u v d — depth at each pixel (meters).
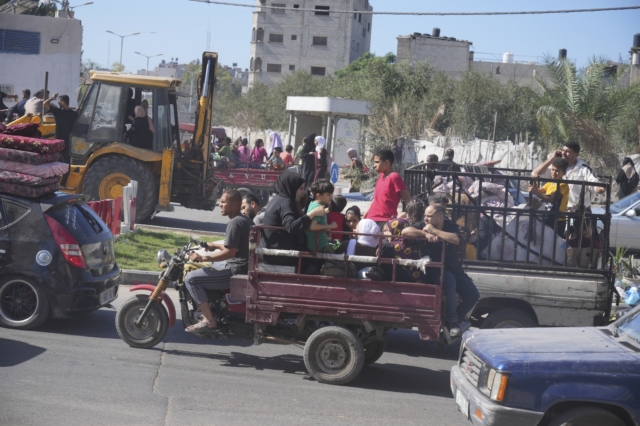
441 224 7.29
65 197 8.43
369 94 43.69
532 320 7.94
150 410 5.89
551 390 4.84
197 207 16.77
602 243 8.45
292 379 7.19
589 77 32.78
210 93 16.56
